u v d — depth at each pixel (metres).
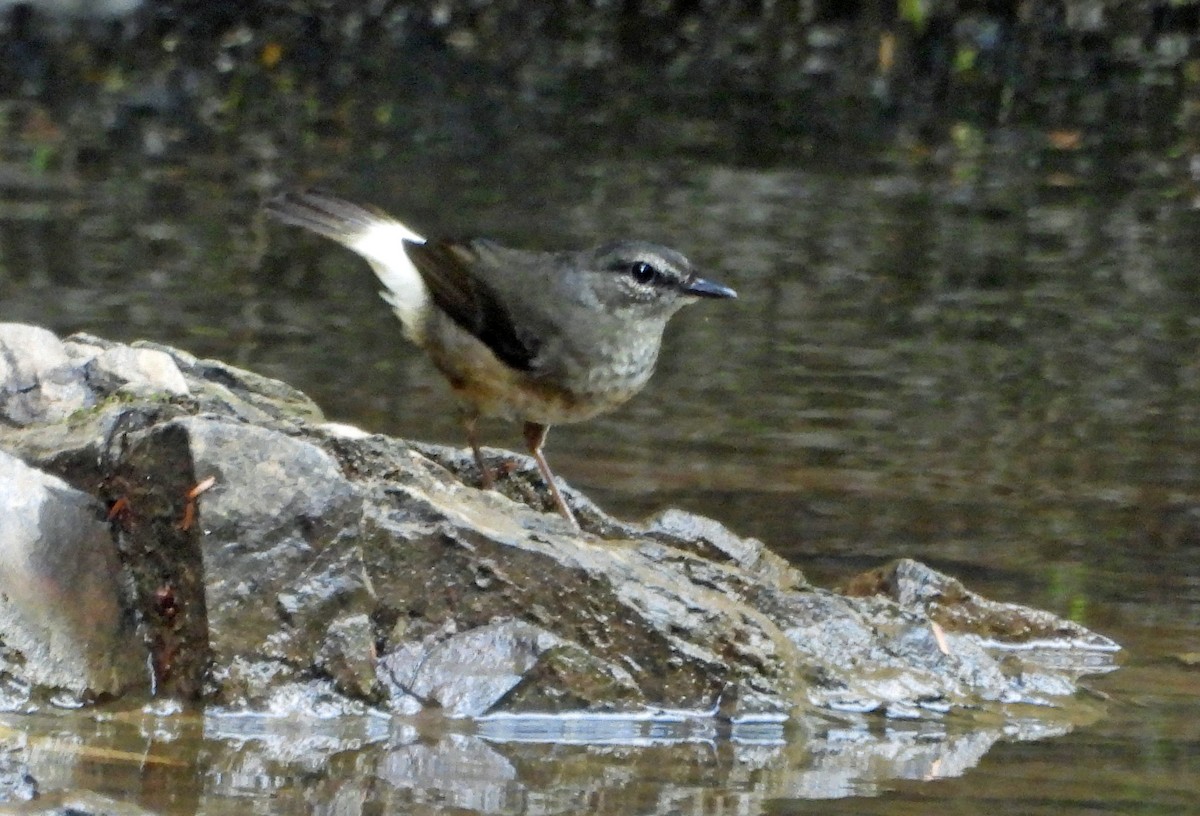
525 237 20.36
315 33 31.11
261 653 9.04
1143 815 8.28
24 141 24.56
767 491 13.91
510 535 9.59
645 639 9.54
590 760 8.85
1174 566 12.64
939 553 12.73
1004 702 10.05
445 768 8.59
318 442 10.14
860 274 20.19
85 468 9.52
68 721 8.73
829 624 10.24
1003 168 25.20
